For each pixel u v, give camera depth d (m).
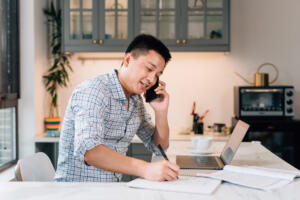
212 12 3.21
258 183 1.16
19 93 3.12
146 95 1.70
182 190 1.08
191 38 3.22
